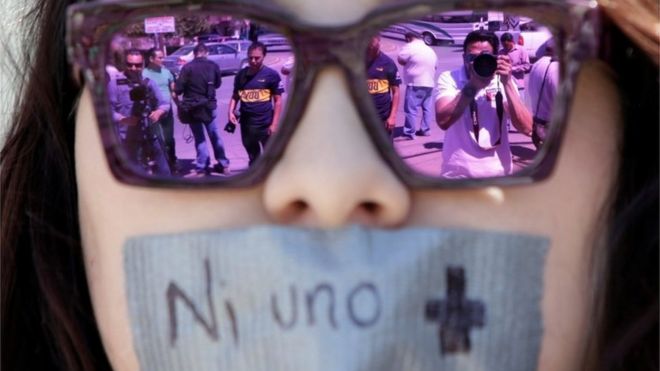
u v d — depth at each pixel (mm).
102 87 1260
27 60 1641
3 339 1606
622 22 1281
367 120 1182
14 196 1592
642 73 1323
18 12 1854
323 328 1179
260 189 1225
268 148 1191
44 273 1534
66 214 1541
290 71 1388
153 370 1277
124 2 1233
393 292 1182
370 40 1224
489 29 1379
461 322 1210
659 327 1334
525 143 1351
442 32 1403
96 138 1339
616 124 1297
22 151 1582
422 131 1427
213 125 1381
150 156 1333
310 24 1188
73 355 1529
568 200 1254
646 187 1315
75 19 1251
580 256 1267
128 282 1277
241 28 1362
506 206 1226
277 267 1188
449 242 1203
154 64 1319
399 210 1182
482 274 1217
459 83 1404
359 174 1154
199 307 1237
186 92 1360
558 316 1257
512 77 1358
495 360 1227
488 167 1386
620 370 1315
